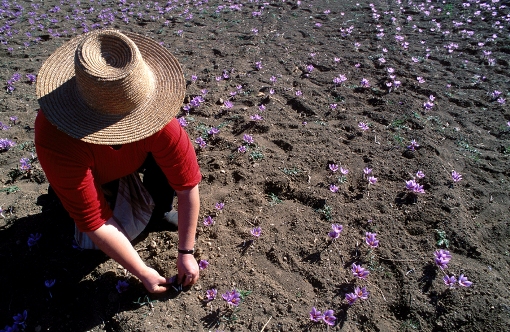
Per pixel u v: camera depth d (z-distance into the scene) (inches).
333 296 87.7
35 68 209.2
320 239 101.0
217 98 175.9
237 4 319.0
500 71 192.7
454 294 85.9
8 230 108.0
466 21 264.2
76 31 265.6
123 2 330.3
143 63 68.2
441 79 185.3
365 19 273.6
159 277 86.9
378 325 82.6
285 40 240.8
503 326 80.7
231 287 91.0
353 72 195.0
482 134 144.9
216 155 134.8
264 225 106.3
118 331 84.4
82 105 66.6
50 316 88.3
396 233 101.9
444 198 110.3
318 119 155.9
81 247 95.7
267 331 82.1
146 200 98.0
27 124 160.1
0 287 94.4
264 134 145.4
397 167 124.3
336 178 121.0
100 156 75.1
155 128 68.4
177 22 280.5
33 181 127.2
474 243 98.0
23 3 333.1
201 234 104.6
